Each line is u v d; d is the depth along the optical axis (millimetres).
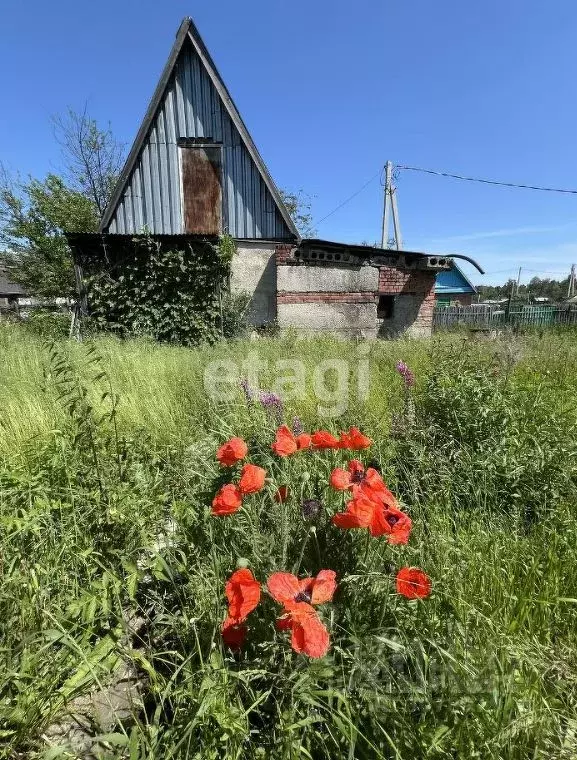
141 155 12109
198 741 1228
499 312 23859
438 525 2277
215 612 1562
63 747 1193
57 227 19422
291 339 7906
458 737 1173
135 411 3834
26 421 3453
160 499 2445
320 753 1268
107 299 10391
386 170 20969
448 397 3506
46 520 2059
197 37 11789
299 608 1164
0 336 7707
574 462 2816
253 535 1692
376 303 11695
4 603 1638
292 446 1856
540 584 1943
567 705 1432
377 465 2875
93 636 1779
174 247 10531
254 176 12289
